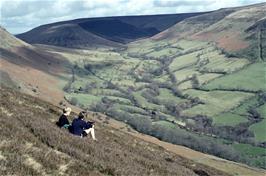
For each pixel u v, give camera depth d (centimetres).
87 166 1705
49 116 3478
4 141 1538
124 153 2570
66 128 2717
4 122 1862
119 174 1808
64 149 1859
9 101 3281
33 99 4244
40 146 1703
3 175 1240
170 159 3709
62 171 1523
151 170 2427
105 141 3062
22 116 2527
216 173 4072
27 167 1376
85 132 2723
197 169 3853
